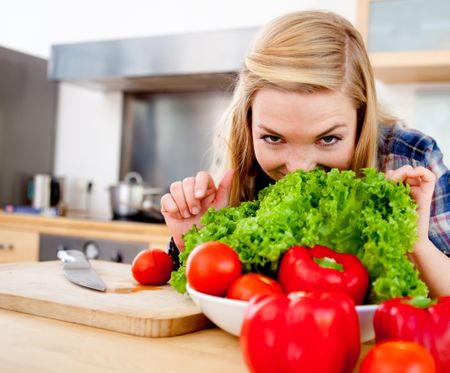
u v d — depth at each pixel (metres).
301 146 0.88
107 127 3.10
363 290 0.66
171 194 1.05
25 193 3.12
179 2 2.81
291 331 0.51
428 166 1.11
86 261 1.08
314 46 0.86
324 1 2.50
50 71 2.77
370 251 0.69
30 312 0.82
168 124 2.96
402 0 2.16
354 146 0.97
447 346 0.54
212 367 0.60
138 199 2.63
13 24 3.28
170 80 2.69
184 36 2.45
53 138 3.26
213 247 0.70
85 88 3.03
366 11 2.19
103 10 3.01
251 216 0.83
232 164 1.14
